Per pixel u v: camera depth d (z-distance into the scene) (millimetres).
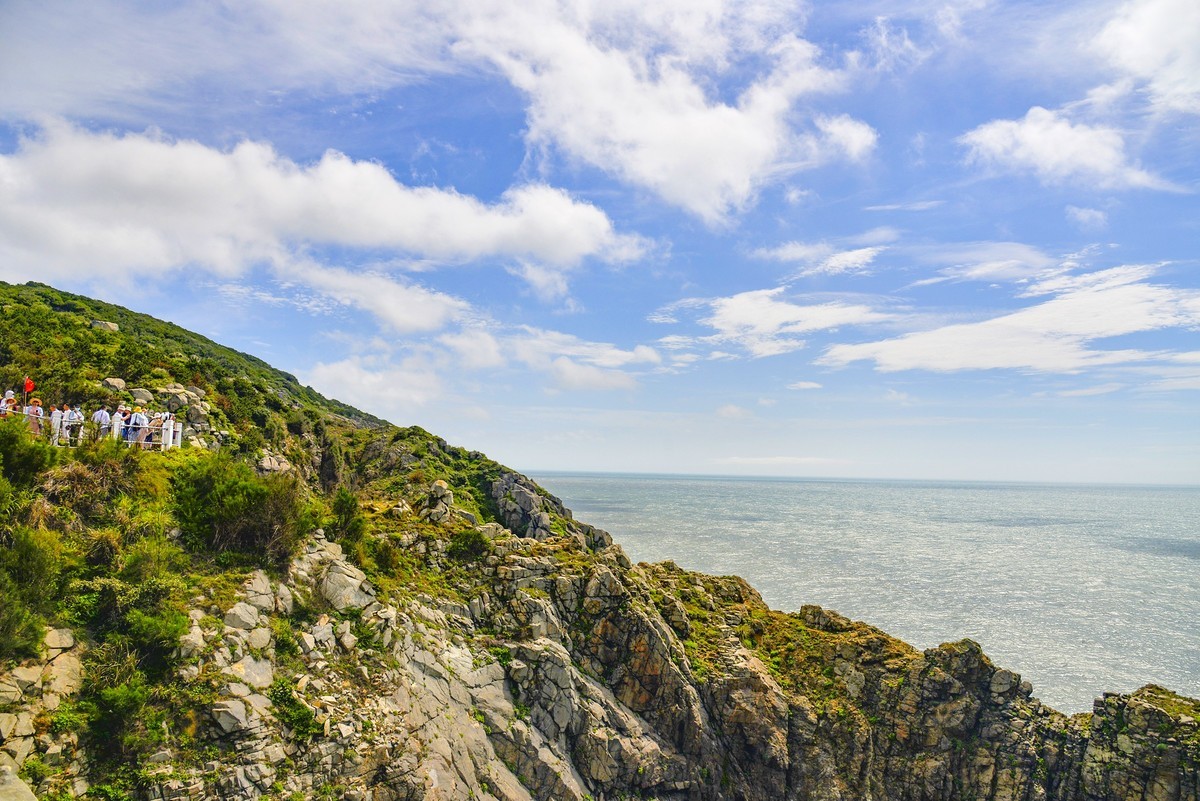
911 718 46312
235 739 26250
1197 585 125812
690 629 50281
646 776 40438
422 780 29953
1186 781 40969
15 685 23234
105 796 23109
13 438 29812
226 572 32219
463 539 46812
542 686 39594
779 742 45281
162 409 50000
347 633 33875
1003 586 120062
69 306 91375
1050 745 44719
